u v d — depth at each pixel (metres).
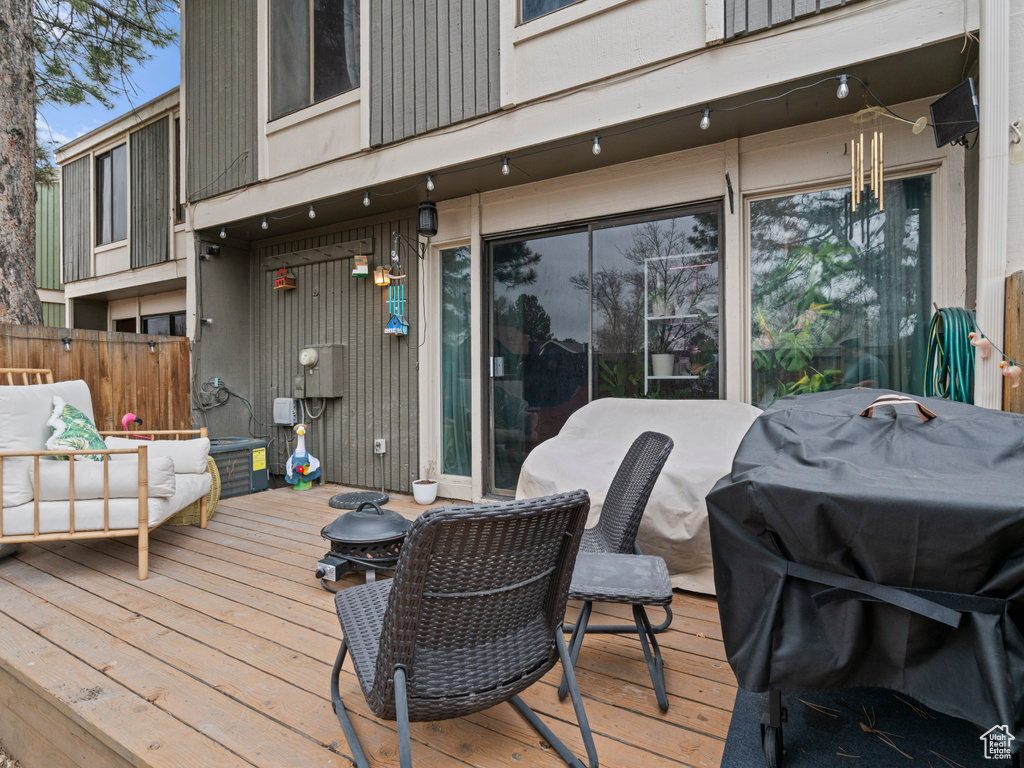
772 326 3.13
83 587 2.61
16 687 1.91
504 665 1.31
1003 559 1.02
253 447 4.75
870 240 2.88
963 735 1.53
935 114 2.29
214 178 4.91
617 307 3.60
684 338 3.37
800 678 1.17
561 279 3.86
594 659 1.97
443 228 4.32
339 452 4.96
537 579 1.32
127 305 7.64
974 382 2.22
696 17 2.74
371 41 3.91
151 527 2.77
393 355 4.60
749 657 1.22
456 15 3.54
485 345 4.16
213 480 3.75
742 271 3.16
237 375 5.45
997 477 1.17
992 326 2.16
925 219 2.77
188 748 1.47
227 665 1.90
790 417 1.62
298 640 2.08
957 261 2.63
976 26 2.17
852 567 1.14
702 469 2.53
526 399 4.03
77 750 1.66
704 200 3.27
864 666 1.15
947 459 1.28
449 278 4.42
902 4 2.29
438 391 4.45
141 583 2.66
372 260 4.70
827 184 2.96
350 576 2.76
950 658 1.07
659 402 3.12
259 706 1.66
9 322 3.95
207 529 3.62
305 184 4.31
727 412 2.88
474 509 1.10
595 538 2.33
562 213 3.75
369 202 4.25
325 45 4.25
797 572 1.19
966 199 2.60
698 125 2.99
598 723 1.59
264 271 5.47
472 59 3.47
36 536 2.65
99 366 4.21
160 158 6.24
